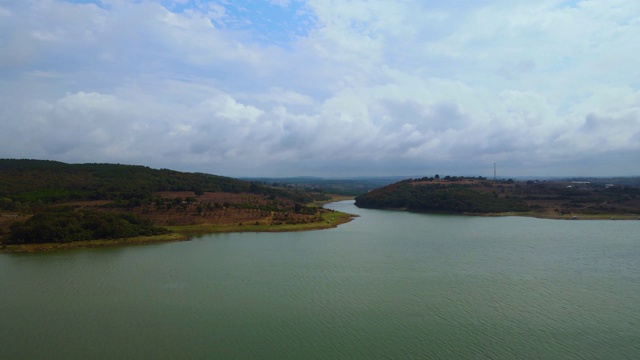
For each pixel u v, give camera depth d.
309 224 160.62
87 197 175.88
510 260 97.19
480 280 79.38
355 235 140.00
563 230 150.88
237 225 152.62
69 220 120.75
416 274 84.00
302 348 51.12
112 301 68.06
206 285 76.69
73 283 78.00
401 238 132.62
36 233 113.88
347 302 67.00
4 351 50.94
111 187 187.88
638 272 85.44
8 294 71.75
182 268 89.62
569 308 63.81
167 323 58.94
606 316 60.47
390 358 48.50
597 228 156.50
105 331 56.41
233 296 70.38
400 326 57.34
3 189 170.88
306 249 112.44
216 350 50.78
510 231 148.75
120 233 123.50
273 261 96.69
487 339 53.09
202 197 197.50
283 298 69.19
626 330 55.47
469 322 58.56
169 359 48.81
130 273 85.38
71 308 64.94
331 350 50.53
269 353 50.00
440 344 51.72
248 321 59.53
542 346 51.06
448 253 106.25
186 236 135.00
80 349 51.31
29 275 83.81
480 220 188.62
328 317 60.75
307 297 69.62
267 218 164.50
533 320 59.12
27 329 57.22
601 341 52.28
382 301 67.38
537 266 90.94
